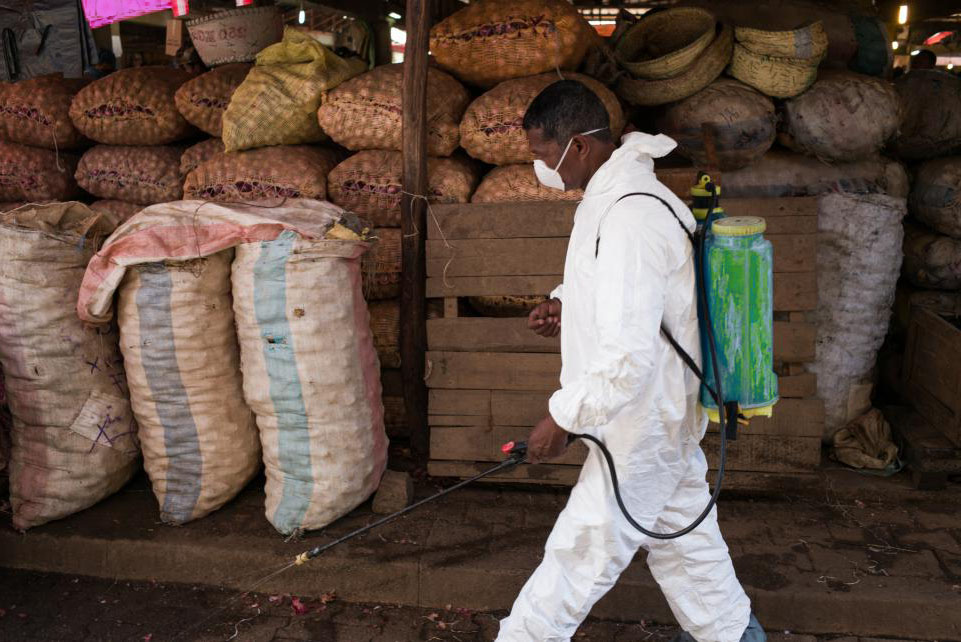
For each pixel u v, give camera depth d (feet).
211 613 9.67
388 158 11.43
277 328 9.77
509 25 11.08
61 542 10.36
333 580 9.88
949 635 8.84
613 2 35.94
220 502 10.75
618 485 7.16
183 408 10.35
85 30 17.02
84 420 10.60
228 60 13.83
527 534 10.32
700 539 7.79
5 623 9.49
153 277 9.96
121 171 12.61
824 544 9.94
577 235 7.18
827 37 11.35
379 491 10.83
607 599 9.42
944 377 11.07
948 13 25.73
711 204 7.19
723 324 6.86
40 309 10.12
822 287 11.36
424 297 11.46
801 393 10.66
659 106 11.85
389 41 19.75
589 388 6.51
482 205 10.82
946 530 10.16
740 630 8.04
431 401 11.36
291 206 10.59
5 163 13.08
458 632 9.32
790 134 11.48
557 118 7.04
